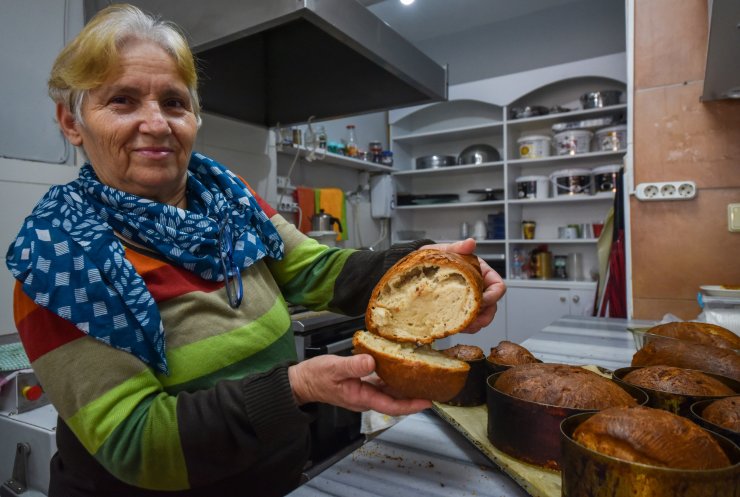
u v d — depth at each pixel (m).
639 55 1.60
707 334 0.85
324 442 1.60
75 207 0.61
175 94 0.65
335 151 3.08
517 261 3.23
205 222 0.71
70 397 0.52
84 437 0.51
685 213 1.55
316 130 2.99
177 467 0.50
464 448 0.64
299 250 0.90
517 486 0.54
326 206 3.01
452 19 3.45
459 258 0.54
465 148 3.51
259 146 2.44
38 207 0.60
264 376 0.52
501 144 3.53
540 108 3.12
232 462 0.51
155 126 0.62
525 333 2.97
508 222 3.20
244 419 0.49
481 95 3.25
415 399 0.51
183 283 0.65
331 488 0.54
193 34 1.33
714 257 1.52
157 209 0.65
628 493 0.36
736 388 0.64
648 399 0.57
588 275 3.18
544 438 0.52
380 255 0.83
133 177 0.65
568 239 3.03
